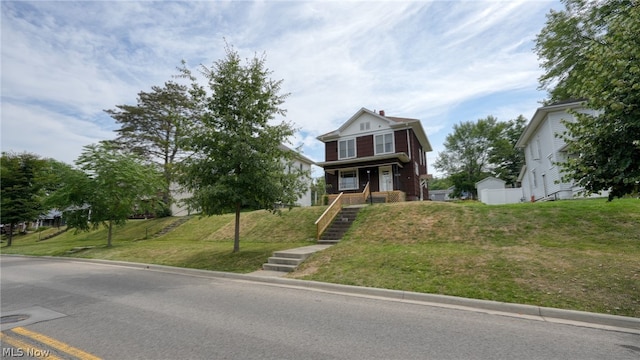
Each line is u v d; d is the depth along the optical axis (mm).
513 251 8664
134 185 18703
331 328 4672
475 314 5402
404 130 25438
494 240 10484
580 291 5816
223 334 4434
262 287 7812
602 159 5934
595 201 12227
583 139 6188
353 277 7801
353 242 12492
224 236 18406
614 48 5711
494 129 52219
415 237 11961
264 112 11883
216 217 23719
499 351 3848
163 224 26750
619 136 5660
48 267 12586
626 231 9328
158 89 32281
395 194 21391
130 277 9617
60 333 4551
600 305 5305
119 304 6223
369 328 4672
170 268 10984
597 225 9969
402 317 5223
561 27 16203
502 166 52438
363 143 26781
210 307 5914
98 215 18156
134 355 3762
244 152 10758
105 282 8773
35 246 23344
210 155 11359
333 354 3746
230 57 11820
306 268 9180
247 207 11758
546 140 18859
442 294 6312
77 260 14859
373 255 9375
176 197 30859
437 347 3959
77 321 5121
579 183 6395
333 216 15695
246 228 18703
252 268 9930
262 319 5125
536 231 10461
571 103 16812
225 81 11562
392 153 24297
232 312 5555
